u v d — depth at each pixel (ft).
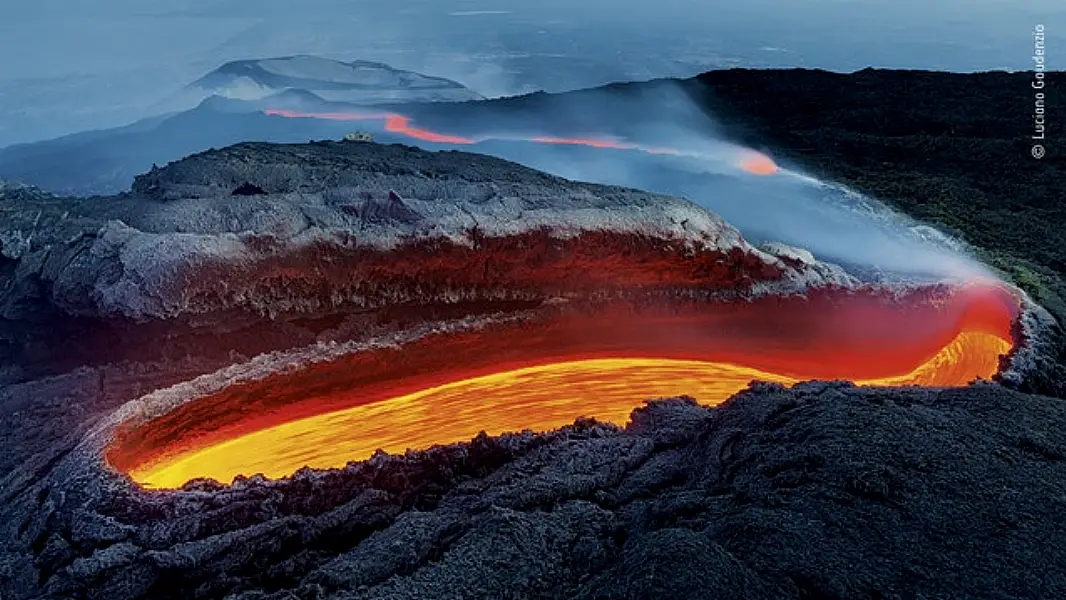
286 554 17.98
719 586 13.00
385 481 20.40
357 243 29.40
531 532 16.12
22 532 18.86
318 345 27.91
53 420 23.20
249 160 34.27
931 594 13.06
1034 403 20.20
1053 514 15.08
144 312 26.21
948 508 15.14
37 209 30.89
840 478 15.99
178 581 17.24
